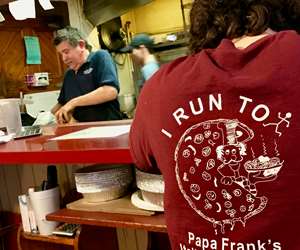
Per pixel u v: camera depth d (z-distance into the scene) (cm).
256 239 66
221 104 68
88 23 457
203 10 82
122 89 495
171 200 74
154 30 527
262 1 76
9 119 188
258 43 70
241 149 66
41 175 191
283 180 64
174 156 73
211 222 70
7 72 368
